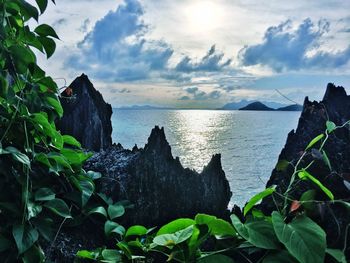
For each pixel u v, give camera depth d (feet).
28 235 8.12
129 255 8.79
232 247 8.71
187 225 9.01
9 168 8.51
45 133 9.13
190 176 10.61
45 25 8.99
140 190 10.37
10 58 8.46
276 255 8.01
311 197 8.77
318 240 7.65
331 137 9.72
